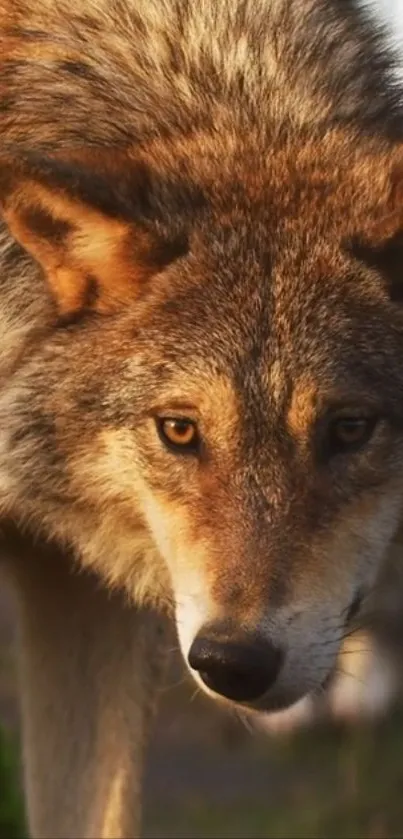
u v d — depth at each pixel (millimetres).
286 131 11938
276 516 10508
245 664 10227
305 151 11758
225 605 10328
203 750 20297
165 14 12336
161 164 11562
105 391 11109
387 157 11672
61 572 12734
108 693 13047
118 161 11375
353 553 10781
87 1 12477
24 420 11570
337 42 12414
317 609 10484
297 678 10414
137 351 11008
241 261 11062
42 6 12492
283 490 10555
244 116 12016
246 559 10414
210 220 11219
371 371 10781
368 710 17156
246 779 19234
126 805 13094
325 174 11578
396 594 12305
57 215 11078
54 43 12312
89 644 13008
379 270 11086
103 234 11078
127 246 11125
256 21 12273
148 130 12000
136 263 11164
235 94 12094
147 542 11891
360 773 17328
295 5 12469
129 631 13070
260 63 12141
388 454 10867
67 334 11383
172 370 10836
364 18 13094
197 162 11617
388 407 10820
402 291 11133
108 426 11125
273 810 18250
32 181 10914
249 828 17891
